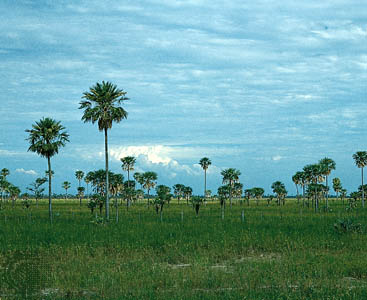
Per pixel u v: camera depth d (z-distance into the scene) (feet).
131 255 78.89
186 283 53.62
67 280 56.49
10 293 52.03
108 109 169.78
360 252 79.46
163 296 47.39
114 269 63.93
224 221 158.20
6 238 103.14
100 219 147.84
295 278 55.93
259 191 430.20
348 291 47.62
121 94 174.29
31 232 117.80
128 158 328.70
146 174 368.68
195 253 78.33
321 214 213.46
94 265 66.74
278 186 413.18
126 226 135.85
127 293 49.21
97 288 52.49
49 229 126.72
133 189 317.63
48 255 78.84
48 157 184.03
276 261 69.72
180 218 187.93
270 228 122.52
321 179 278.87
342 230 107.34
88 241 95.81
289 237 96.84
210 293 48.52
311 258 70.64
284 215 205.57
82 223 156.15
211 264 69.15
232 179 332.19
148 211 266.16
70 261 71.05
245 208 315.99
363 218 173.06
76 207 337.11
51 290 53.21
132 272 60.29
